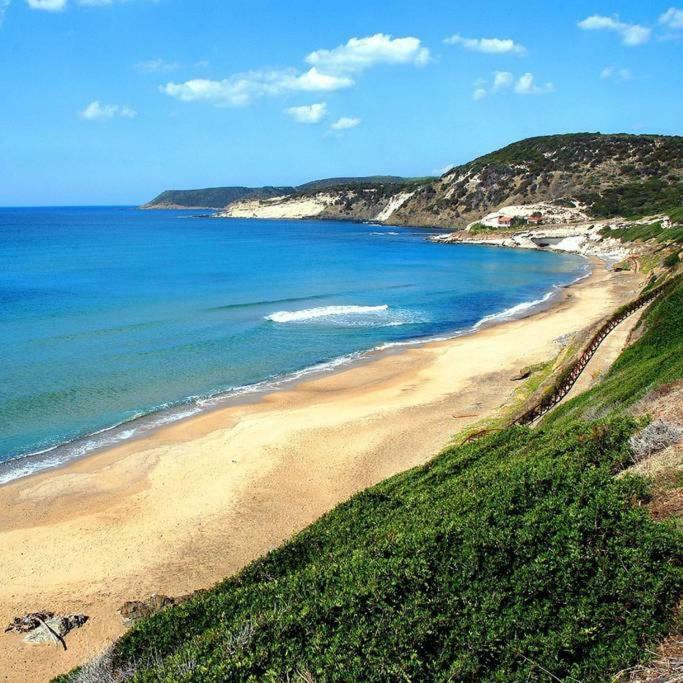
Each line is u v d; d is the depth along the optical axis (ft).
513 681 27.07
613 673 25.99
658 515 35.96
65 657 52.90
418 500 57.06
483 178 575.79
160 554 69.31
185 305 206.08
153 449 96.78
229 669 30.78
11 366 133.69
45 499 81.71
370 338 169.48
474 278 286.87
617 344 118.32
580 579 30.76
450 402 116.78
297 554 55.06
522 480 43.60
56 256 346.33
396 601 32.63
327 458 93.20
